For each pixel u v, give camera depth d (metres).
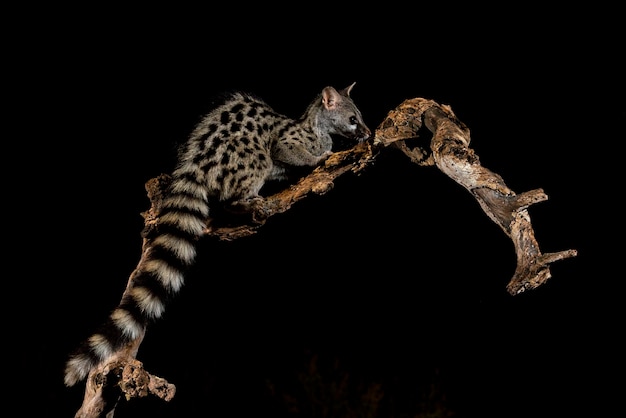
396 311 7.60
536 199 2.22
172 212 3.22
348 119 4.31
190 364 7.40
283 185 3.95
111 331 2.87
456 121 2.96
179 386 7.26
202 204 3.29
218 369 7.52
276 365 7.75
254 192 3.49
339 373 7.71
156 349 7.30
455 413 7.54
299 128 3.97
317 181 3.24
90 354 2.78
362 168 3.26
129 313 2.94
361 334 7.97
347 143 4.56
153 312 3.00
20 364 6.60
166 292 3.07
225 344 7.57
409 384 7.76
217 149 3.43
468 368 7.70
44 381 6.63
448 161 2.46
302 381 7.49
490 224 6.77
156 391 2.72
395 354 7.86
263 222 3.28
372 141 3.14
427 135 3.08
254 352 7.68
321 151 4.19
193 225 3.22
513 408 7.54
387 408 7.62
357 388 7.59
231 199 3.42
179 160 3.45
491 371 7.65
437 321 7.60
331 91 4.23
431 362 7.79
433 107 3.01
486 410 7.56
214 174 3.38
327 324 7.85
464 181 2.43
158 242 3.17
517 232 2.28
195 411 7.22
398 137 3.03
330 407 7.46
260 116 3.76
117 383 2.81
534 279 2.22
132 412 6.88
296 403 7.41
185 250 3.16
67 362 2.78
